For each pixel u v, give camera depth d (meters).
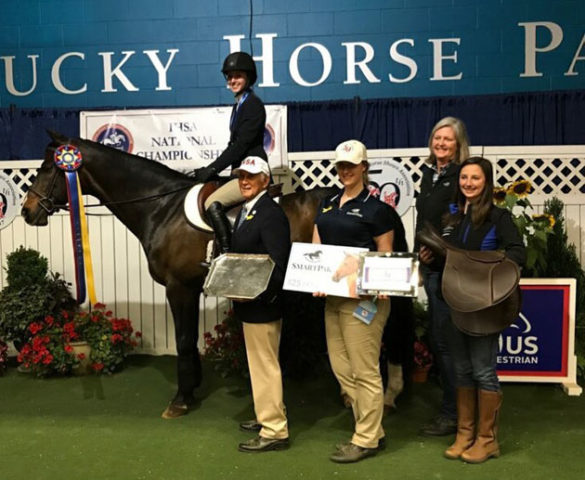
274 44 5.96
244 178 3.21
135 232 4.26
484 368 3.14
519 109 5.55
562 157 5.07
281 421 3.36
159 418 3.94
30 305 4.93
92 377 4.86
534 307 4.37
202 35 6.02
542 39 5.82
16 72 6.16
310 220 4.00
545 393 4.32
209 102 6.05
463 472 3.08
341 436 3.59
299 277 3.04
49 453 3.40
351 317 3.08
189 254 3.98
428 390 4.43
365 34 5.91
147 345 5.45
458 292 2.92
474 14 5.84
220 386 4.59
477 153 5.12
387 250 3.12
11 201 5.46
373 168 5.18
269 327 3.22
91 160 4.17
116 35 6.07
